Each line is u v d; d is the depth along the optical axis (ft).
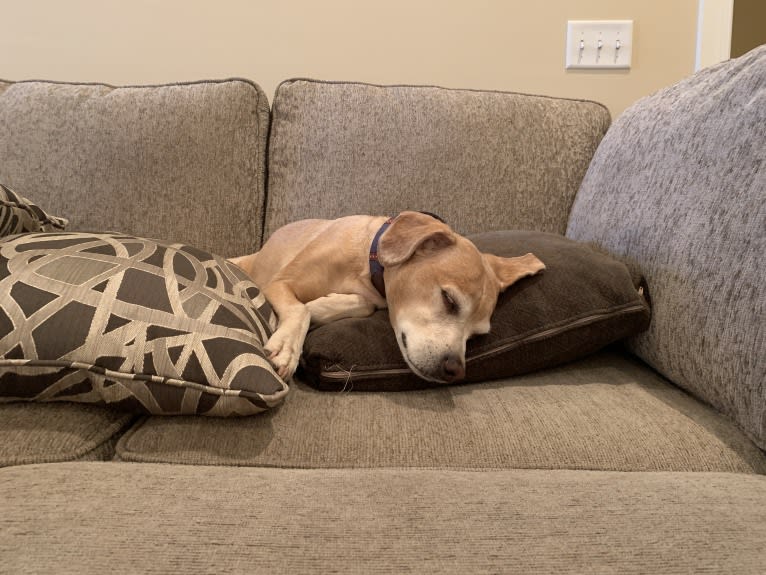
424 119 5.16
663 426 2.92
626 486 2.16
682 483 2.20
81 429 2.69
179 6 6.16
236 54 6.25
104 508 1.87
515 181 5.16
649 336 3.58
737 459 2.70
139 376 2.63
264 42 6.23
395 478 2.21
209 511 1.88
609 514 1.91
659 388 3.44
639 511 1.93
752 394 2.70
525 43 6.12
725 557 1.68
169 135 5.04
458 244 3.85
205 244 5.06
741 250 2.85
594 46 6.06
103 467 2.27
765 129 2.92
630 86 6.14
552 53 6.12
